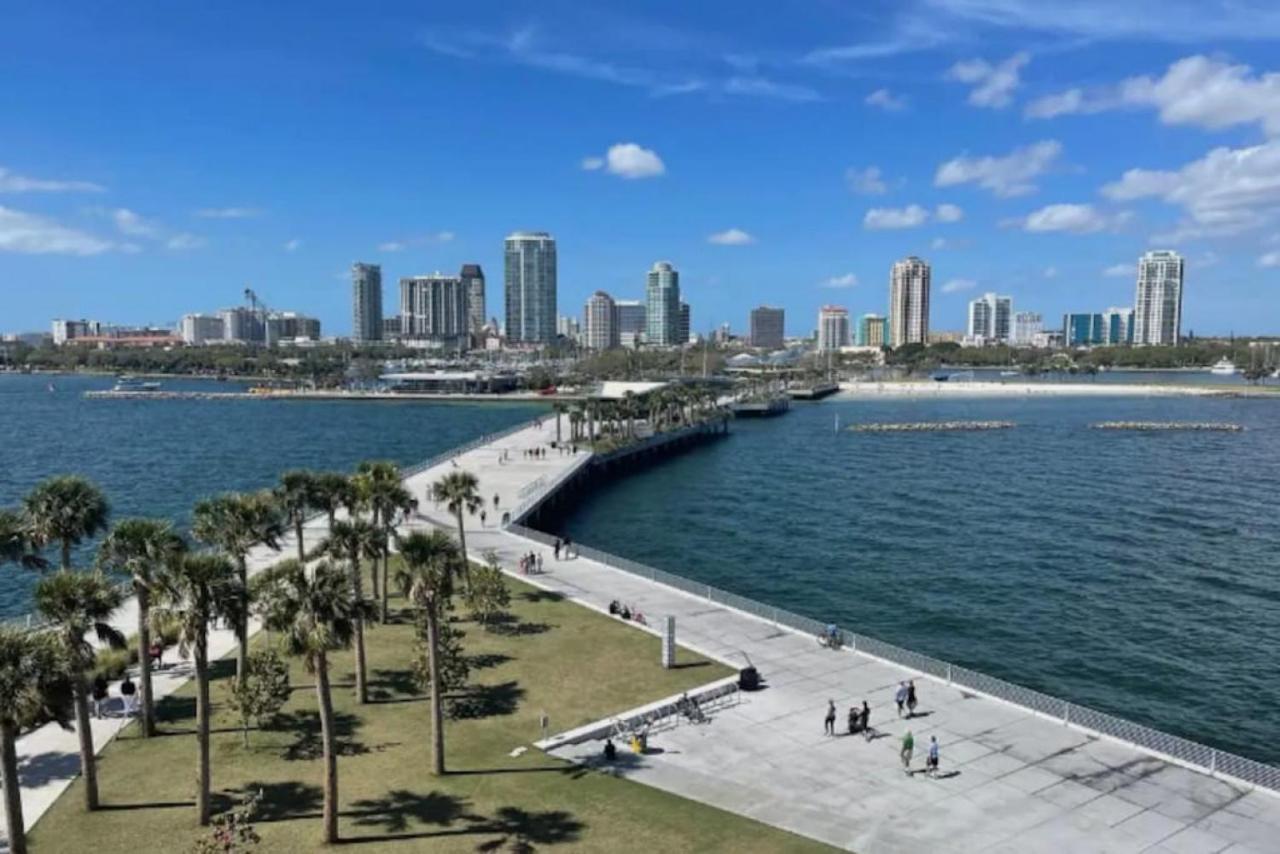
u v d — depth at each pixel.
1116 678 57.91
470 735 41.06
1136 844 32.28
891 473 147.12
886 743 40.22
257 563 72.19
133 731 41.25
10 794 27.72
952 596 76.25
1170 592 77.12
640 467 159.12
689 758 38.84
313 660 32.12
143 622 40.09
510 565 72.62
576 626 56.50
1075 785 36.50
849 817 34.03
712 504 122.44
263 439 197.75
